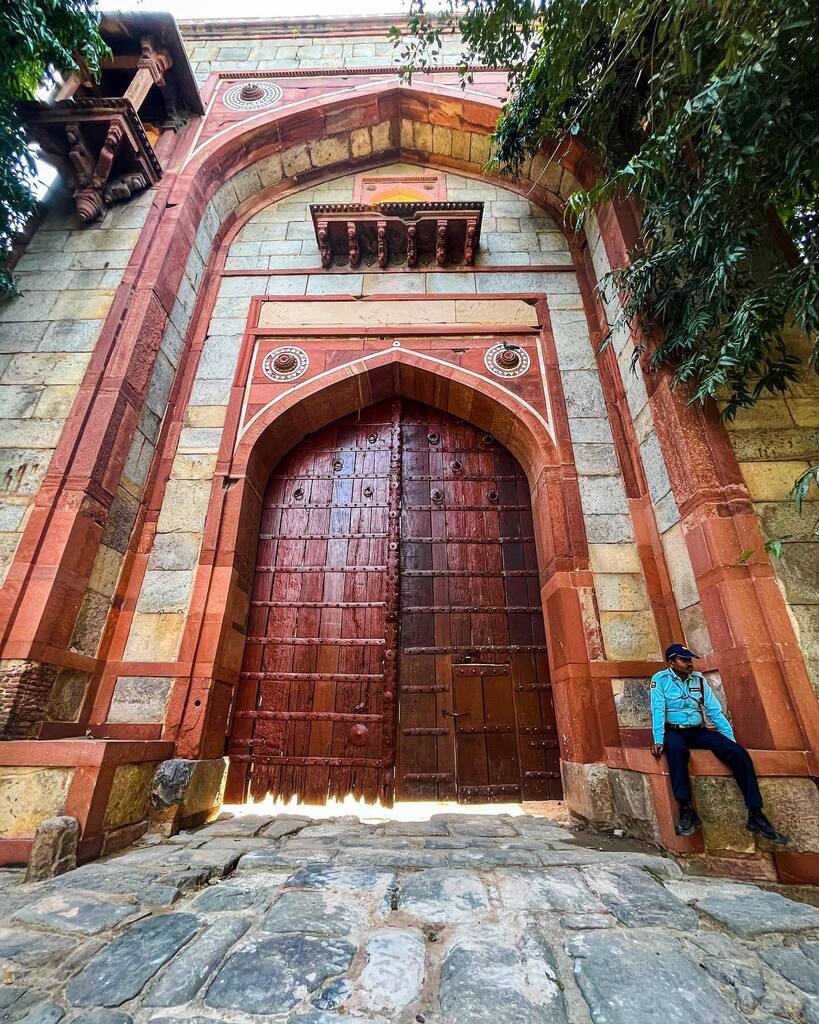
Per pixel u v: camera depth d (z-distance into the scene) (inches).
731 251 132.6
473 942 73.0
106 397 171.8
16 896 94.1
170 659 167.3
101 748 120.3
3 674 130.9
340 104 261.1
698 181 149.9
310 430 229.3
